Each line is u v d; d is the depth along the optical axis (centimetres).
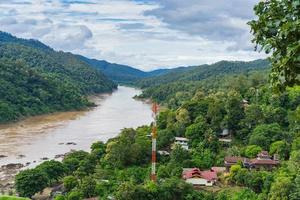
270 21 1089
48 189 8606
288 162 8362
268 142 9806
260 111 11119
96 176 8719
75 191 7794
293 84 1052
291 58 986
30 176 8200
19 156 11856
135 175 8775
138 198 7038
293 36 999
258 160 8844
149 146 9862
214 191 7744
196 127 10938
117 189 7544
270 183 7319
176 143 10000
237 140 10738
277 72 1076
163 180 7900
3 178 9638
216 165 9312
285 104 11750
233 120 11169
